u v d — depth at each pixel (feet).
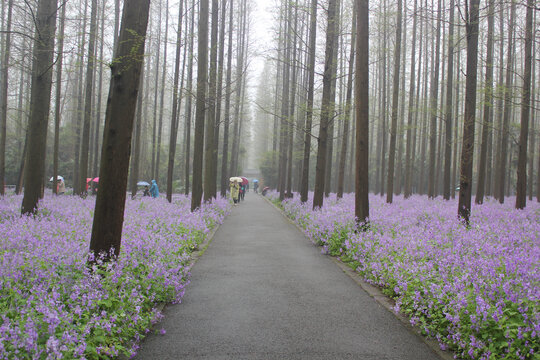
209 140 65.05
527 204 62.08
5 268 13.42
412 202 65.72
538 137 105.09
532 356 10.85
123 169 17.22
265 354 12.67
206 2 48.24
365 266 22.67
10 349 8.87
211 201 63.21
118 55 16.98
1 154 54.29
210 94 51.62
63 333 9.84
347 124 72.18
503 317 11.57
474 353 11.64
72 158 125.49
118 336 12.66
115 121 16.96
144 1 17.17
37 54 31.35
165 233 26.73
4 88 54.85
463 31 55.88
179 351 12.83
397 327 15.21
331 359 12.39
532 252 20.43
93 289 12.91
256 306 17.63
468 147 33.96
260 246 34.32
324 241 32.58
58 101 60.64
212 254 30.32
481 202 58.75
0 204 37.58
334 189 138.82
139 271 16.93
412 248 21.56
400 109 93.50
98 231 16.98
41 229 22.66
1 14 58.49
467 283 14.56
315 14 49.08
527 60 42.52
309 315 16.49
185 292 19.84
